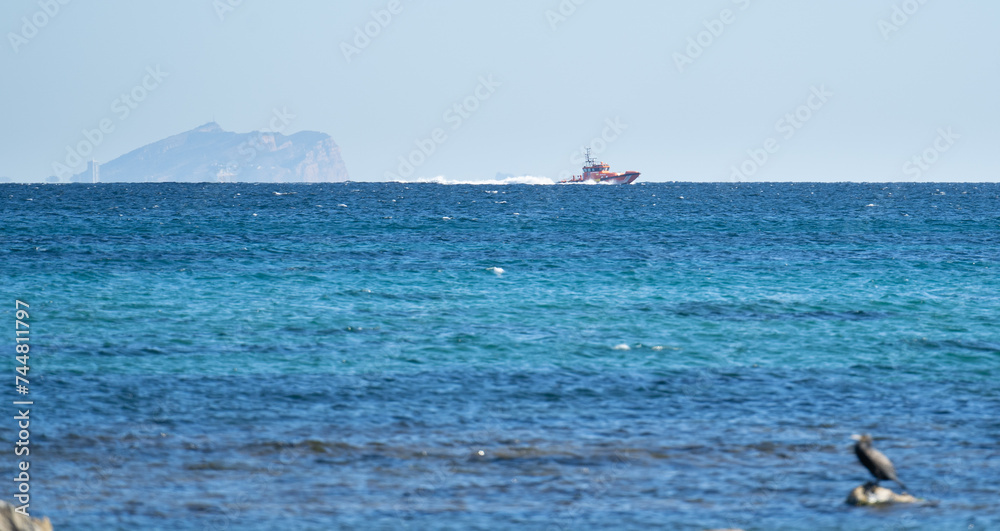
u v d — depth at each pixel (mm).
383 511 66625
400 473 74250
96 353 115188
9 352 115000
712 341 125562
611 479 73000
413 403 94125
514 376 105625
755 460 77375
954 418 89188
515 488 71250
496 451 79562
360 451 79500
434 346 121438
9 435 82375
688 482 72438
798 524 63906
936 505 67125
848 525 63719
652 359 114562
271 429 85062
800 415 90312
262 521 64438
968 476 73125
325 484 71875
